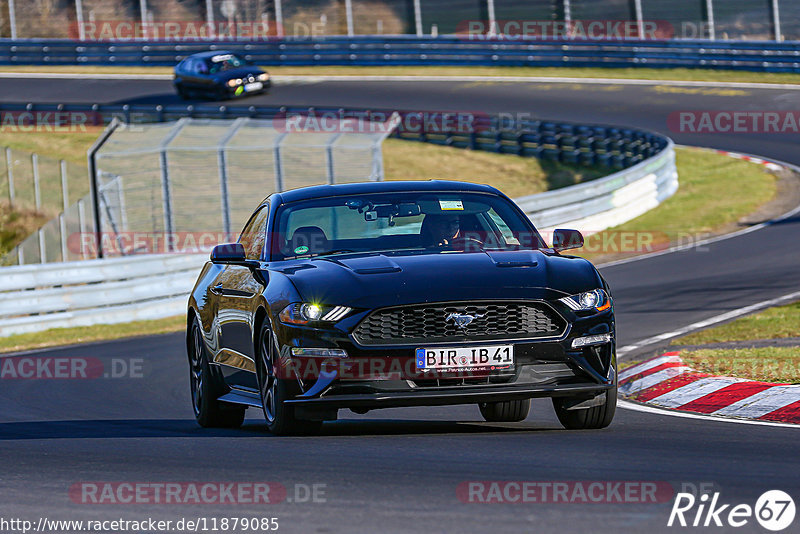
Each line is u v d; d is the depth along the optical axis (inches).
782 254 2536.9
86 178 4461.1
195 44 6850.4
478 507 628.7
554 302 887.7
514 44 6205.7
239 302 1019.3
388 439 901.8
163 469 797.2
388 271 909.8
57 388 1551.4
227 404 1125.7
